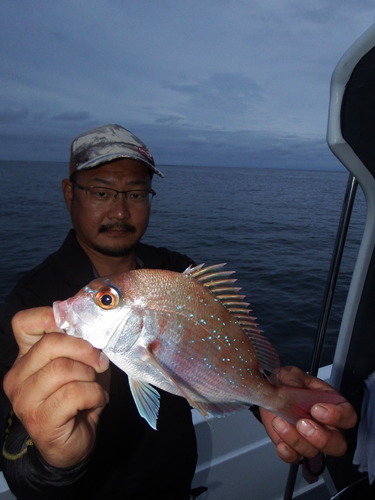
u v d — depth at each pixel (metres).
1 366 0.48
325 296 0.53
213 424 0.77
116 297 0.40
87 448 0.34
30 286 0.56
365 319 0.57
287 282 2.60
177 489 0.59
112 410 0.55
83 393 0.31
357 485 0.61
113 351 0.40
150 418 0.38
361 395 0.60
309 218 6.23
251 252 3.58
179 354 0.41
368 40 0.39
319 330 0.54
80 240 0.64
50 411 0.31
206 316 0.42
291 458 0.44
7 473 0.39
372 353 0.59
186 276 0.43
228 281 0.44
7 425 0.42
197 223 5.28
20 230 4.11
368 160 0.45
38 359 0.32
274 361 0.45
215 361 0.42
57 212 5.51
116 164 0.60
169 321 0.41
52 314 0.36
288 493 0.59
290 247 3.84
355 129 0.43
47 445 0.32
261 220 5.81
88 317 0.39
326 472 0.66
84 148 0.61
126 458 0.54
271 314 2.05
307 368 1.57
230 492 0.78
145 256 0.71
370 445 0.58
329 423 0.39
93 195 0.61
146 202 0.64
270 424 0.48
